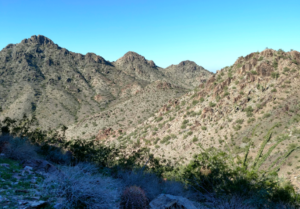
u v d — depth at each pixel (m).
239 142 47.59
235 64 81.50
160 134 73.44
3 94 173.00
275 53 69.38
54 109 161.00
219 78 82.44
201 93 82.62
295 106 48.97
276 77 60.84
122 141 85.94
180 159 53.00
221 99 68.06
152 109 127.44
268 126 47.59
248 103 59.41
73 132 119.69
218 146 50.81
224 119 59.56
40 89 192.00
